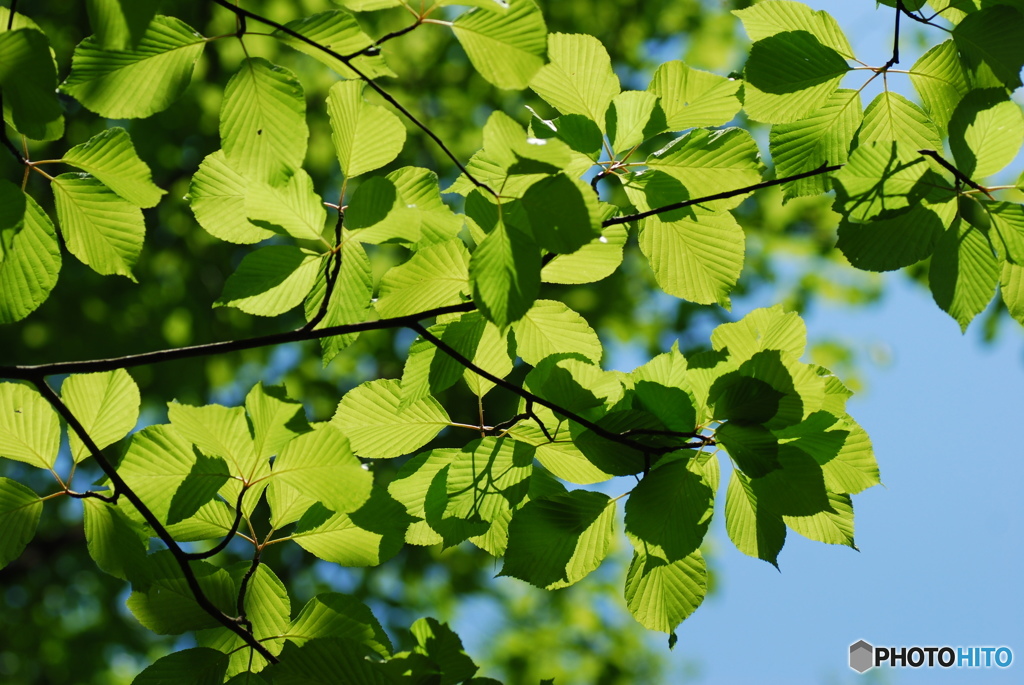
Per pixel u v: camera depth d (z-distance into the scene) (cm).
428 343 220
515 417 220
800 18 219
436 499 220
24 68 209
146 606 218
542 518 220
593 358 223
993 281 218
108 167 214
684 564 219
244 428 212
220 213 216
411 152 629
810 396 214
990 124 216
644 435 215
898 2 216
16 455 216
